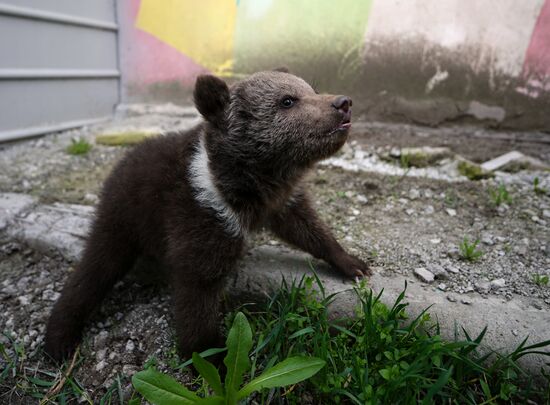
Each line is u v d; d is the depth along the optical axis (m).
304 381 0.40
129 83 1.13
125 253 0.52
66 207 0.67
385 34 0.88
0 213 0.63
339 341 0.42
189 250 0.43
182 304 0.44
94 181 0.77
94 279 0.50
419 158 0.77
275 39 0.96
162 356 0.46
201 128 0.47
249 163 0.44
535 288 0.48
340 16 0.90
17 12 0.86
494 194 0.66
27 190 0.73
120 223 0.50
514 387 0.38
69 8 0.97
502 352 0.40
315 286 0.49
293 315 0.42
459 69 0.87
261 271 0.51
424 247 0.56
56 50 0.96
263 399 0.38
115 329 0.50
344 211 0.66
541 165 0.76
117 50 1.11
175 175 0.46
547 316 0.43
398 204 0.67
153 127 1.00
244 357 0.34
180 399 0.33
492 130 0.89
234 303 0.50
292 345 0.42
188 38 1.03
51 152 0.89
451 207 0.66
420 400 0.38
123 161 0.52
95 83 1.07
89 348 0.49
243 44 0.98
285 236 0.53
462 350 0.39
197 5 0.99
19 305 0.53
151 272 0.57
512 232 0.59
